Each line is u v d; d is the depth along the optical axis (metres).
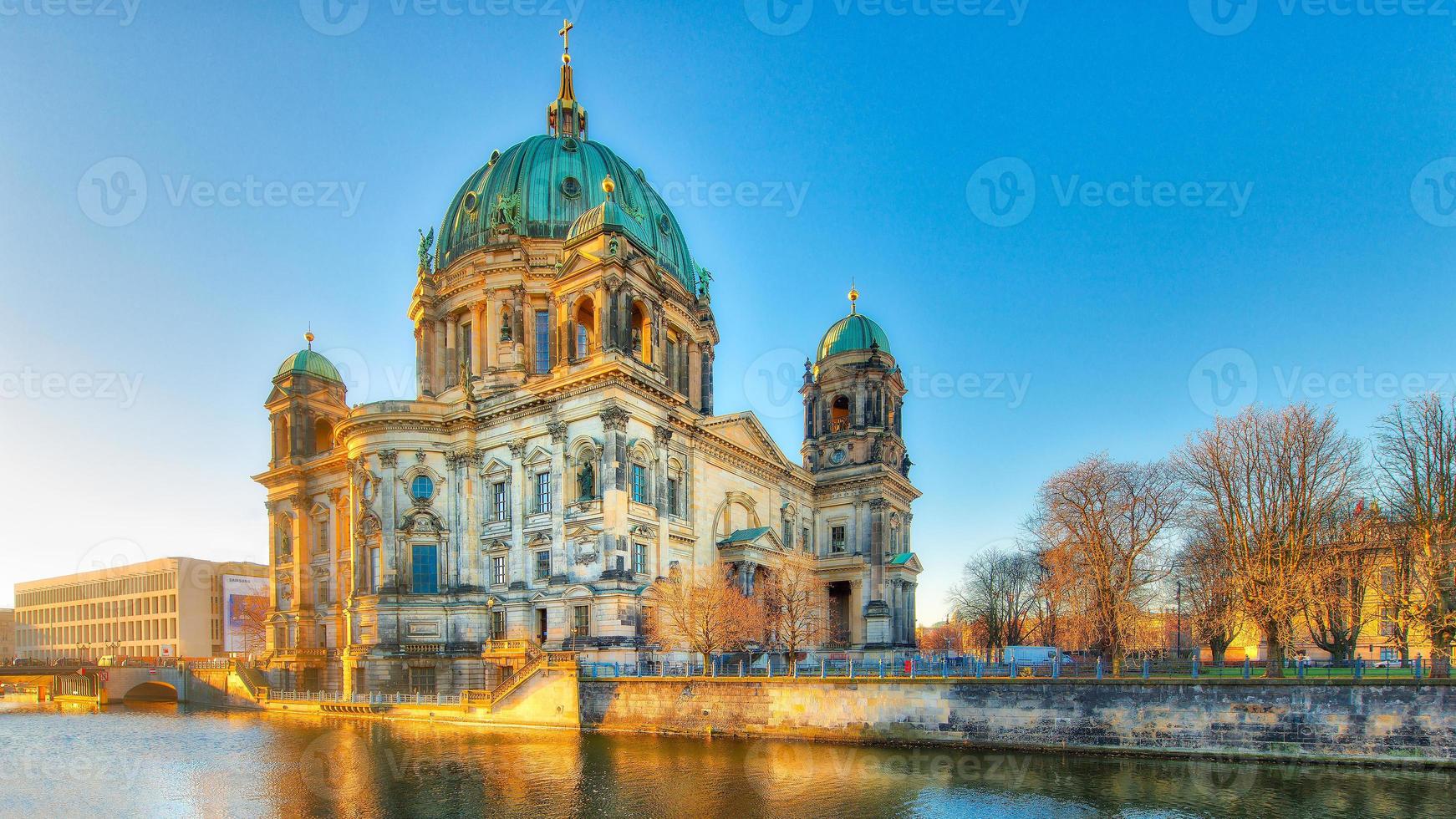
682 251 107.06
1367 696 47.12
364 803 40.28
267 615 103.31
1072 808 38.97
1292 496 58.31
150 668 104.94
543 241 94.38
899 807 39.09
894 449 115.62
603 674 65.88
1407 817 37.16
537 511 77.94
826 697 56.97
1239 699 49.22
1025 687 52.97
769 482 101.56
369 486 82.19
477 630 77.94
